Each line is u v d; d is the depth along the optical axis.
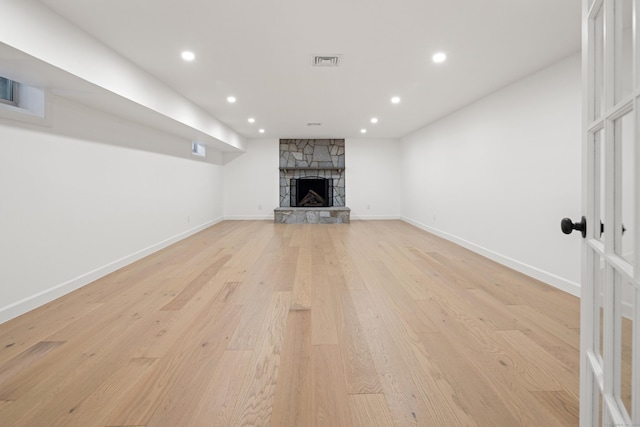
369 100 4.44
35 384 1.55
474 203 4.52
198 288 2.97
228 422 1.31
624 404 0.74
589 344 0.97
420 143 6.80
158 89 3.54
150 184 4.43
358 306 2.54
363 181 8.38
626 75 0.74
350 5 2.15
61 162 2.81
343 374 1.64
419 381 1.58
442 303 2.60
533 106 3.33
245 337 2.03
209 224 7.09
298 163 8.29
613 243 0.80
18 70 2.27
